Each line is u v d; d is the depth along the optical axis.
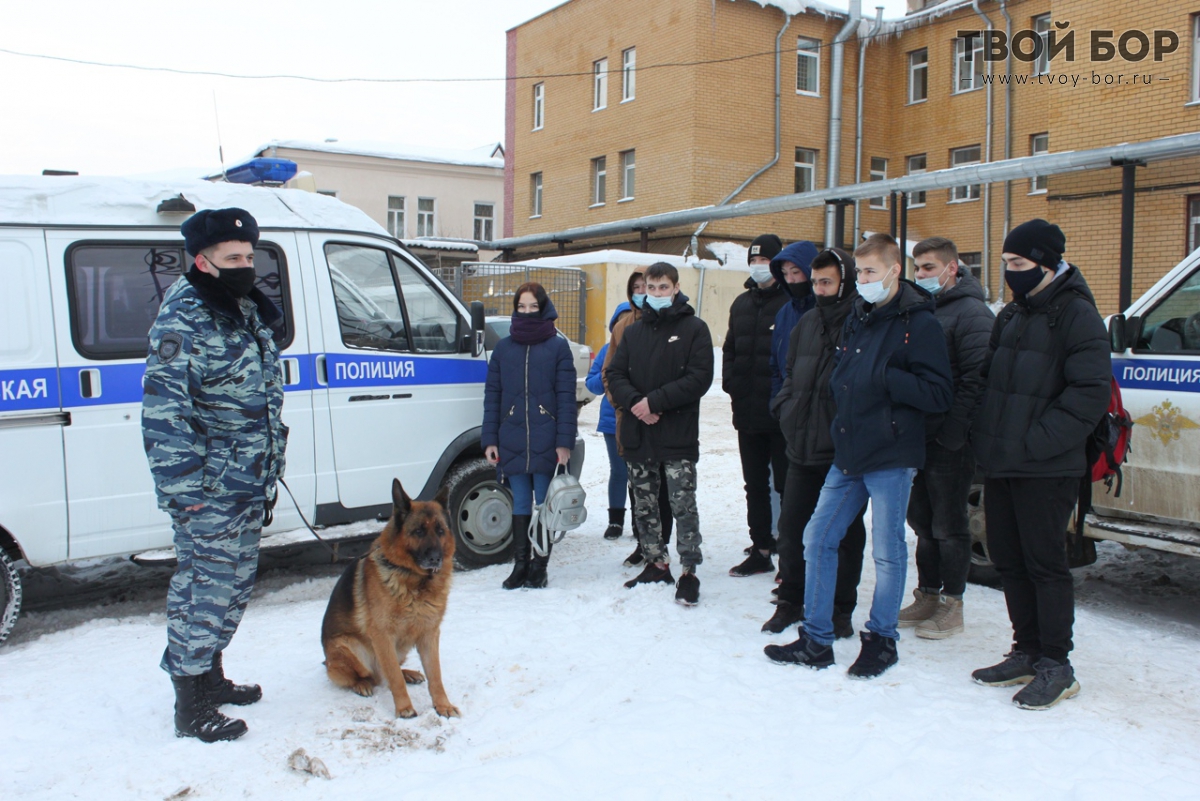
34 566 4.40
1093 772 2.96
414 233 36.00
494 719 3.46
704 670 3.92
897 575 3.80
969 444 4.18
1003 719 3.39
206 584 3.20
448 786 2.89
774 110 21.84
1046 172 12.75
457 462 5.76
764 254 5.13
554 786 2.90
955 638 4.34
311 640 4.33
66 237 4.45
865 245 3.66
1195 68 14.04
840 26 22.75
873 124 23.53
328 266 5.20
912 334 3.66
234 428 3.23
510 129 27.25
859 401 3.72
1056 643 3.56
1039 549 3.55
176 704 3.27
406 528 3.42
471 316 5.79
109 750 3.17
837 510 3.89
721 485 8.38
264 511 3.43
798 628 4.21
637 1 22.14
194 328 3.11
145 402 3.06
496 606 4.80
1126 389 4.72
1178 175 14.05
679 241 21.19
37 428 4.32
